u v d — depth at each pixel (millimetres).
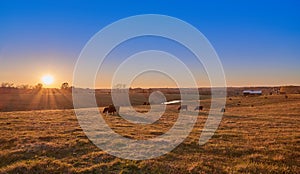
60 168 15320
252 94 138125
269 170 14992
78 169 15266
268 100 94812
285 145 21062
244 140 23406
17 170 14992
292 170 15117
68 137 23766
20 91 129000
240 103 89125
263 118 43969
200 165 15820
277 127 32125
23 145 20422
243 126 33125
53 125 31516
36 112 51406
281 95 115062
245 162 16641
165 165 15820
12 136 23797
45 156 17859
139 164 16031
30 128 28875
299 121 38938
